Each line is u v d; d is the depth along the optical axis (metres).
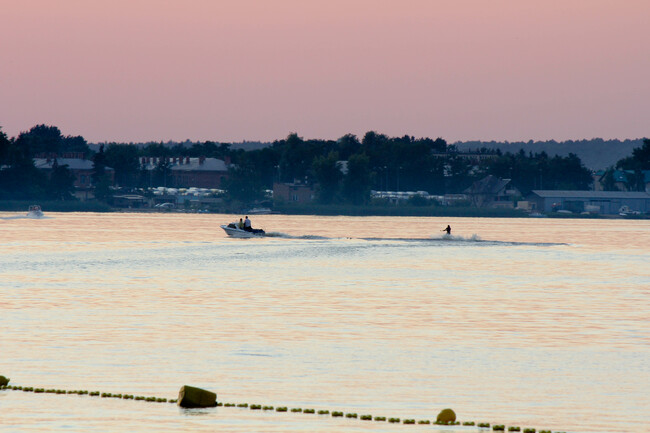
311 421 87.06
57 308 162.75
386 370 108.75
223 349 121.31
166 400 93.94
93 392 96.75
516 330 141.38
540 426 85.69
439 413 87.88
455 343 128.25
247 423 86.31
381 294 195.00
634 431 84.06
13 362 111.00
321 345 125.38
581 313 163.75
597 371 108.81
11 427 83.81
